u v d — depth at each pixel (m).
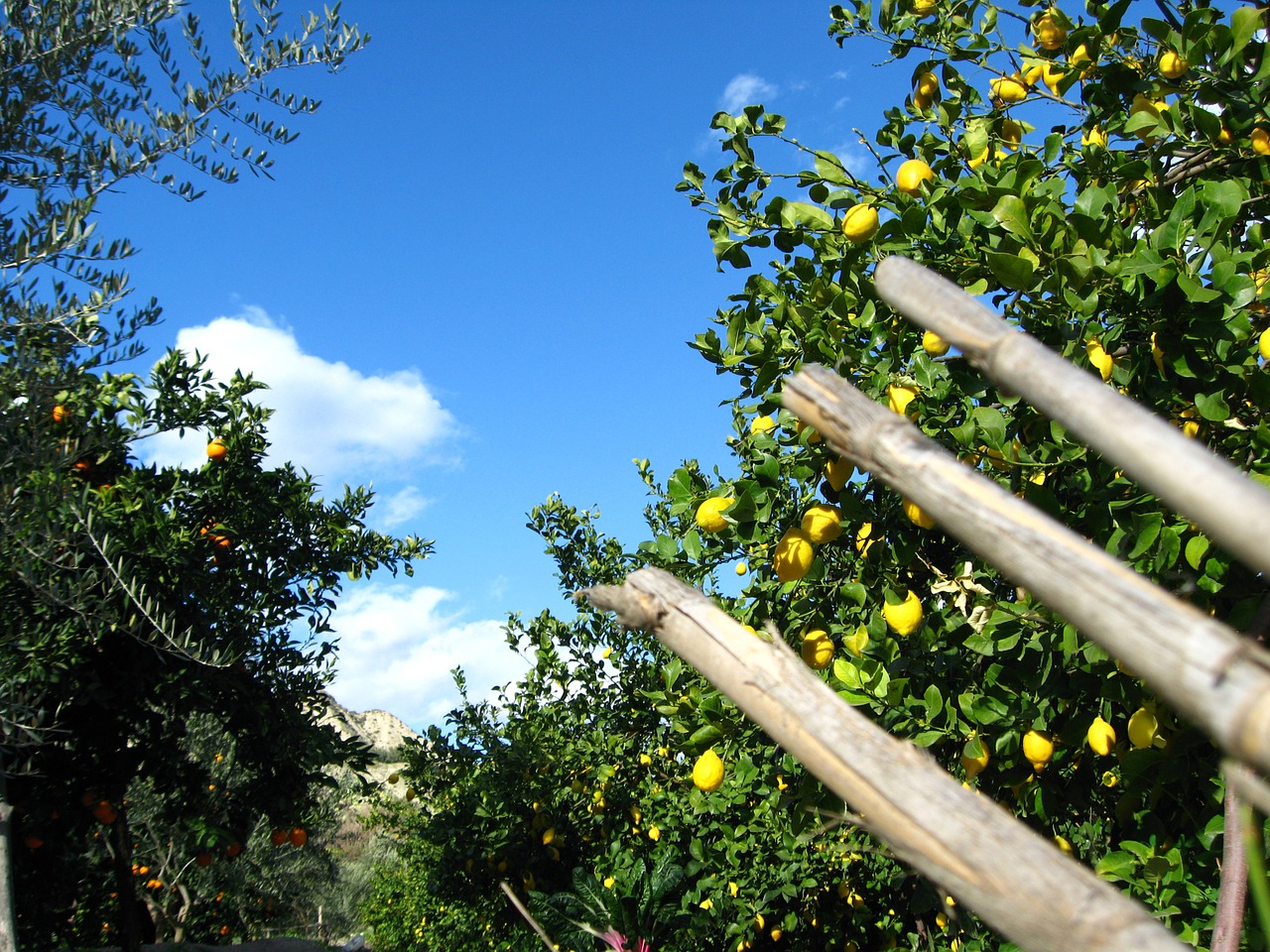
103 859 9.05
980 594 2.91
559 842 9.26
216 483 7.23
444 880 9.94
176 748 7.44
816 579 2.90
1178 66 2.96
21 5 4.16
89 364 4.32
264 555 7.87
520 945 9.35
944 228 2.88
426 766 10.38
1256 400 2.47
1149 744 2.47
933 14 3.70
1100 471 2.61
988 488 0.67
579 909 6.52
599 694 8.87
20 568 4.47
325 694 8.08
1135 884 2.50
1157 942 0.55
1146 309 2.63
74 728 6.73
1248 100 2.84
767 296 3.33
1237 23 2.76
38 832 6.54
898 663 2.90
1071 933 0.57
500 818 9.56
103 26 4.24
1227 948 1.29
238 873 15.30
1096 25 3.16
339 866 26.77
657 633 0.84
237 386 7.51
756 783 4.55
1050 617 2.58
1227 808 1.34
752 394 3.44
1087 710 2.79
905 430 0.74
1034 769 2.94
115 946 9.80
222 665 5.36
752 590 3.32
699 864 6.54
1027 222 2.66
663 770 8.13
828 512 2.65
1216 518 0.56
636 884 6.88
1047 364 0.68
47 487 4.38
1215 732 0.53
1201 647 0.54
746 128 3.31
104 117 4.32
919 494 0.71
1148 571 2.38
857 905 6.12
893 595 2.82
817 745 0.71
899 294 0.80
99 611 4.90
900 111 3.49
